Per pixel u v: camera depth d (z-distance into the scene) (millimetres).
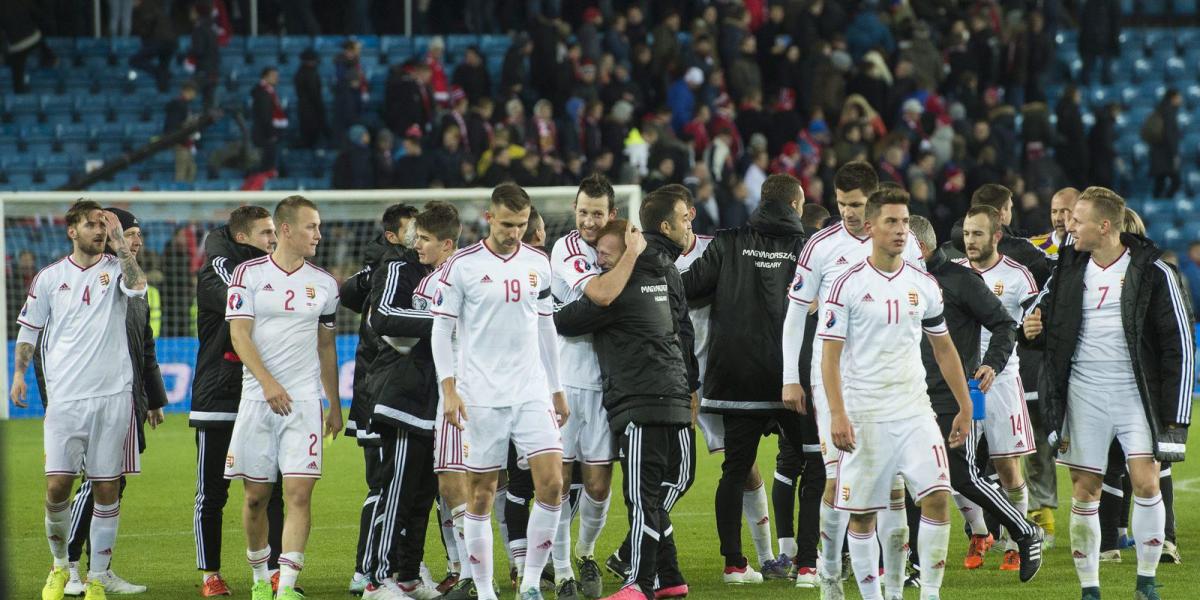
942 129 71062
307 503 23078
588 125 70000
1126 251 22922
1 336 49094
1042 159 73000
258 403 23156
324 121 74188
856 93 74500
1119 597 23938
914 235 24812
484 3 83625
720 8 79688
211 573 25312
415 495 24359
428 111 71625
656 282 22969
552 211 49906
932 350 24547
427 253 23859
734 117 74188
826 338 20703
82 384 24234
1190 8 93125
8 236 57000
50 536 24547
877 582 21344
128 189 71750
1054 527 31531
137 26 77625
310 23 82688
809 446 25312
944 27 82812
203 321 24906
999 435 26766
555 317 23328
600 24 80312
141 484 40375
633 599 22078
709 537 31516
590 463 24375
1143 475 22578
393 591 24062
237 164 73625
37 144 76750
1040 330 24328
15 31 77188
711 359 25953
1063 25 90062
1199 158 84062
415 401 23625
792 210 26188
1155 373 22703
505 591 25531
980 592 24547
